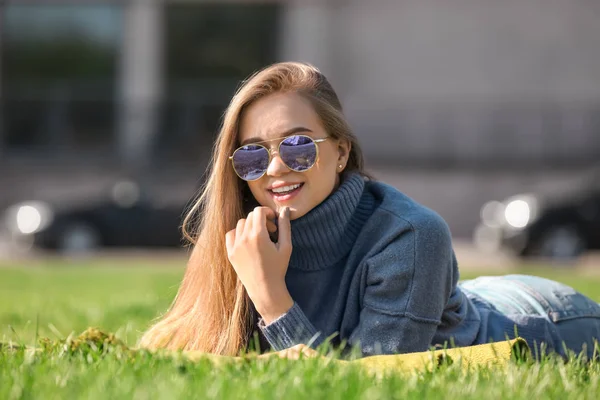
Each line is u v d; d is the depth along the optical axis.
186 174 22.48
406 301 3.68
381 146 23.44
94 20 24.44
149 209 18.25
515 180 22.62
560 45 23.67
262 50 24.23
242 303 3.92
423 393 2.96
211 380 3.04
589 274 13.41
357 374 3.07
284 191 3.77
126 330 4.88
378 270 3.71
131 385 2.94
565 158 22.86
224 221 3.93
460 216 22.64
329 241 3.82
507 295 4.34
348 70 24.08
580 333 4.24
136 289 9.49
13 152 23.84
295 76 3.83
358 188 3.83
